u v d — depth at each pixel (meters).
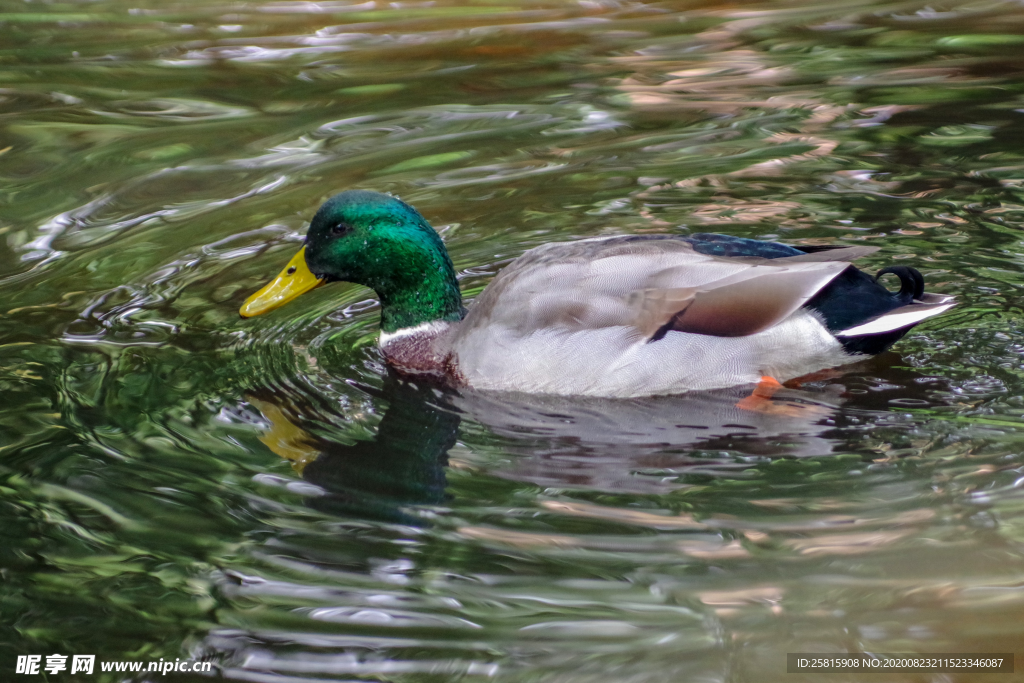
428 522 7.11
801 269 8.60
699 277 8.71
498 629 6.14
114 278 10.87
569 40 18.09
